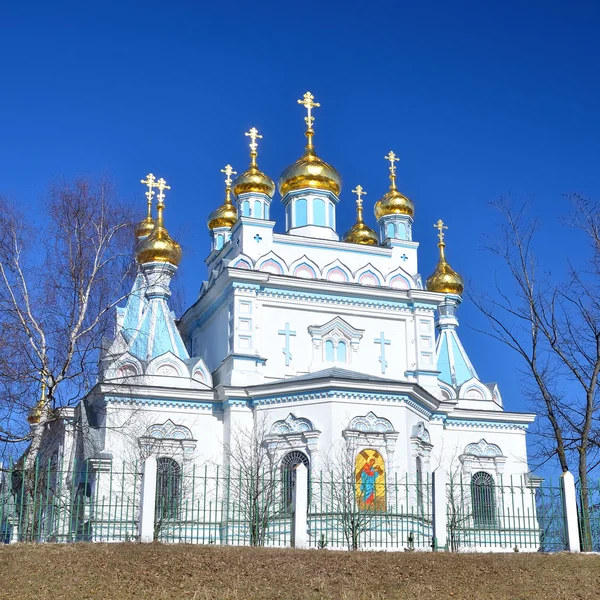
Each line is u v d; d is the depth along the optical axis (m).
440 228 48.78
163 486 33.66
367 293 39.53
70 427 34.28
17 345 29.66
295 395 35.47
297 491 22.77
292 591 18.20
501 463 40.66
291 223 43.59
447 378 43.59
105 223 32.62
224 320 39.19
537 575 20.23
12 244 31.22
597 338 31.39
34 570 18.70
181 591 17.94
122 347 36.94
